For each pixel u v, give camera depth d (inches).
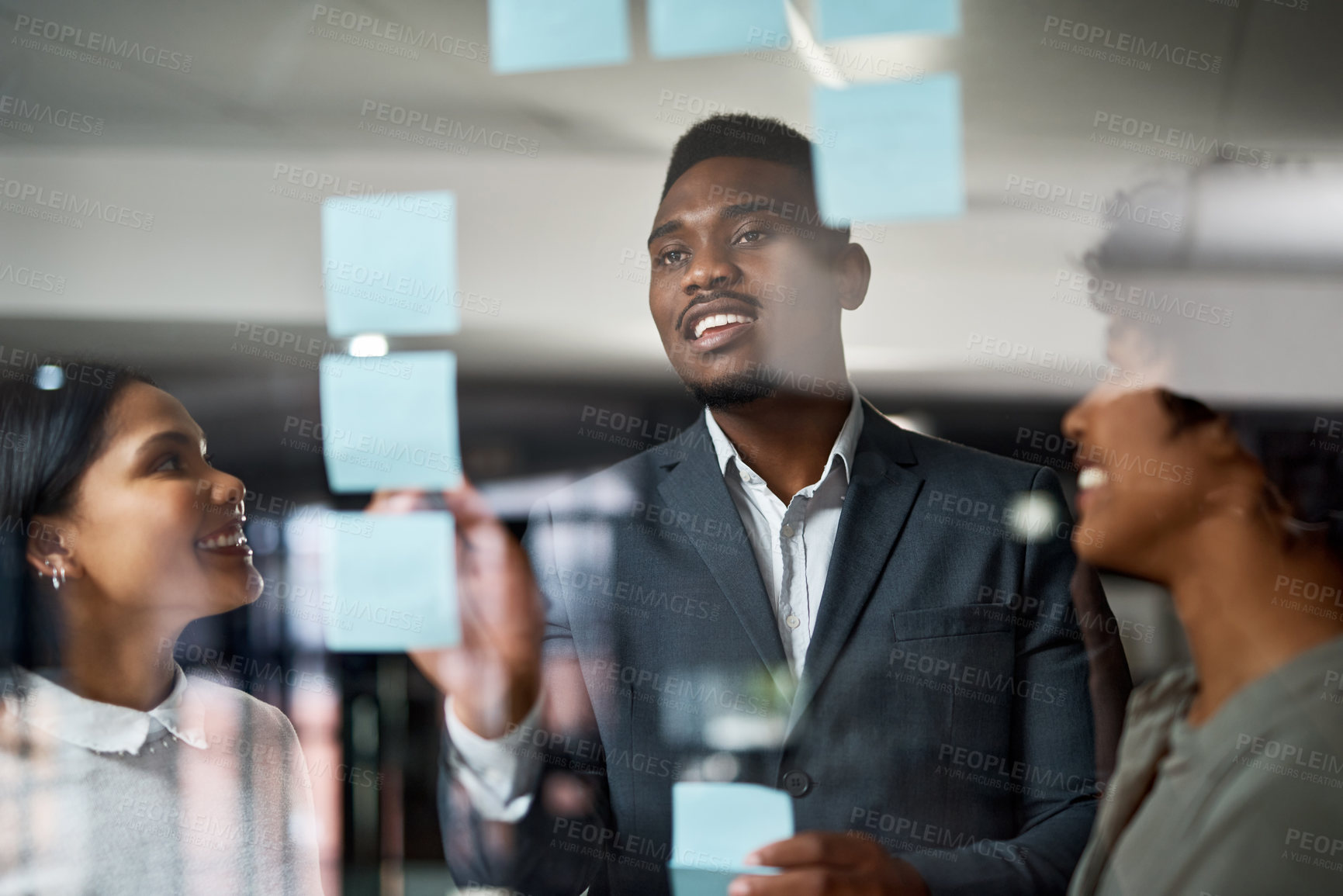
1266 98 74.0
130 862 46.7
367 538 84.1
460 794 55.7
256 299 87.1
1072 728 50.9
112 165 85.7
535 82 81.4
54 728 47.0
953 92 77.4
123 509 49.9
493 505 84.1
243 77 83.0
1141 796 38.6
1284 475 45.2
